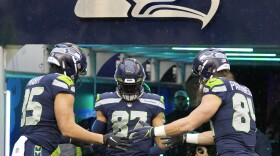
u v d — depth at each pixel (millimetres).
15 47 13008
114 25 12383
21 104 13859
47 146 8656
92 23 12508
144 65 15781
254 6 11539
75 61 9055
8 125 13000
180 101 14508
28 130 8688
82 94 14797
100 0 12406
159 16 12070
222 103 8484
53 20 12703
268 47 12453
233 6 11664
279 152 15438
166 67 16219
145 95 10125
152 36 12172
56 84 8656
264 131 16812
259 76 17047
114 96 10039
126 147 8812
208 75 8945
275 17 11438
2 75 12914
